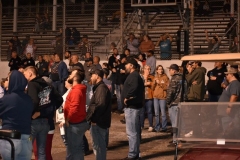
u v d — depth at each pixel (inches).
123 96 450.6
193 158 283.7
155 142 548.4
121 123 676.1
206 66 788.0
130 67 455.8
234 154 278.8
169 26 979.9
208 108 291.1
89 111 398.9
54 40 932.6
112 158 474.3
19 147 297.0
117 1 1131.3
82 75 391.9
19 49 935.7
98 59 713.0
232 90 412.8
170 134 590.2
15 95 299.9
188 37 824.9
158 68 602.2
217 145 285.9
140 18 972.6
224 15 983.0
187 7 916.6
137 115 450.6
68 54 725.3
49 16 975.0
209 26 952.9
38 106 372.8
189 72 515.2
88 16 1013.2
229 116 286.2
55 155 492.7
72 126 386.6
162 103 598.9
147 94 606.5
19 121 299.4
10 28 987.9
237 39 792.3
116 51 772.0
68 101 389.1
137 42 832.9
